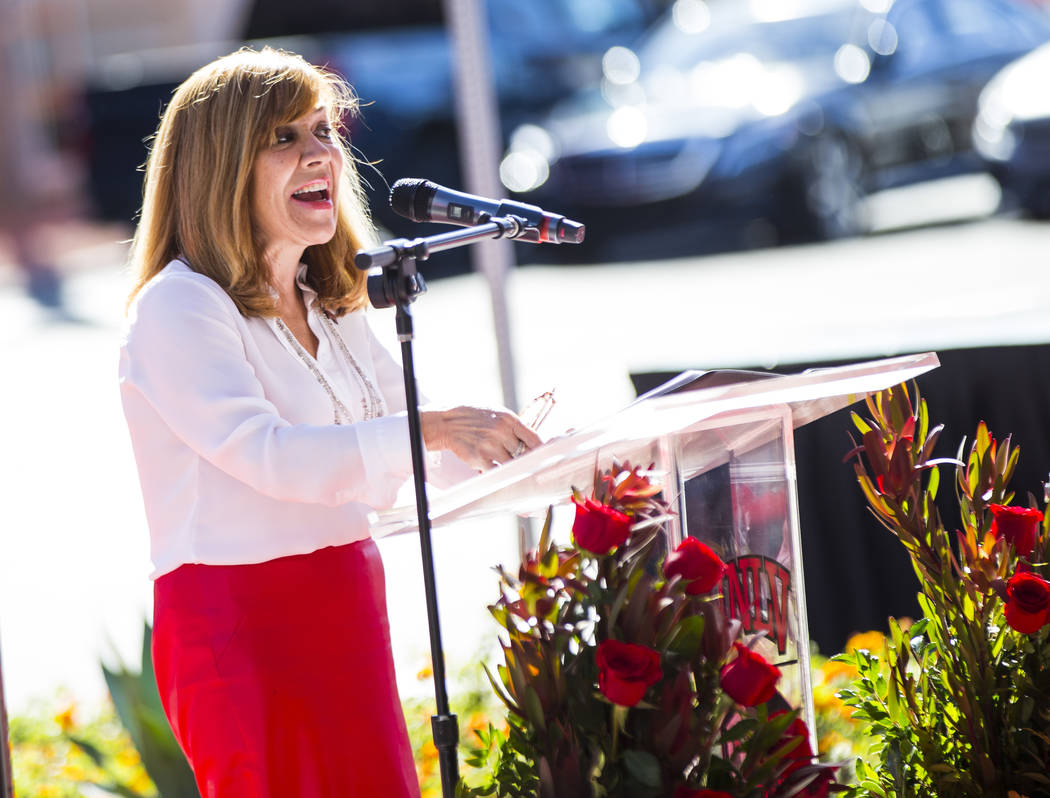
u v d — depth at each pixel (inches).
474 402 332.8
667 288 1328.7
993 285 1089.4
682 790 280.2
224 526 341.4
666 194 1416.1
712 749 300.7
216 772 340.8
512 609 301.0
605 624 294.0
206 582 340.8
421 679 542.0
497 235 326.0
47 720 621.9
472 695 569.6
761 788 291.9
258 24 1768.0
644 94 1480.1
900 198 1424.7
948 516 552.4
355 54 1579.7
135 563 879.1
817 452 589.6
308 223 352.2
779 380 287.9
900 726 353.1
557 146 1450.5
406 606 753.6
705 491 324.5
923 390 563.5
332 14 1713.8
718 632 295.4
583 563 301.3
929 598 363.9
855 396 367.9
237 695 336.8
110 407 1226.6
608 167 1424.7
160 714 515.8
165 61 1883.6
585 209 1439.5
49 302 1628.9
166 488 347.9
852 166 1408.7
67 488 1040.2
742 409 307.9
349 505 354.9
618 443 299.7
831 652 595.5
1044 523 359.9
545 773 288.7
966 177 1422.2
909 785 350.9
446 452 381.1
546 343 1181.7
